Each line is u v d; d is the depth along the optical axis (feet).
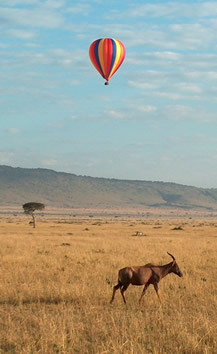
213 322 46.55
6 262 99.09
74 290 61.87
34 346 39.50
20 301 57.41
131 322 46.32
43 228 315.78
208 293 63.21
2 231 261.65
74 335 41.88
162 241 176.35
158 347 39.58
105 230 290.76
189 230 309.22
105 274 80.79
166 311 53.72
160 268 58.18
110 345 39.55
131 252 127.24
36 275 79.36
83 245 150.20
